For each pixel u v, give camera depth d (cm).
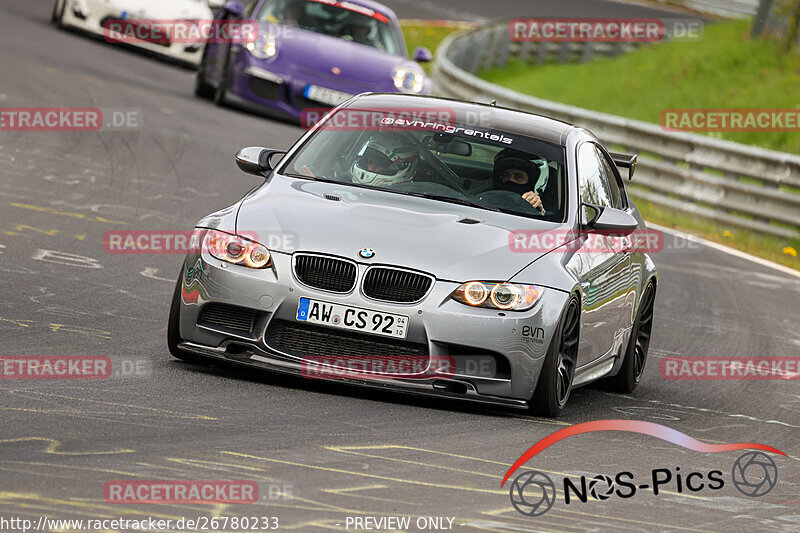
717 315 3738
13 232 3161
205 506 1401
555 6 14538
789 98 8975
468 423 2048
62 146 4412
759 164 5581
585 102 9569
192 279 2156
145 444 1636
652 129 5975
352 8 6009
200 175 4319
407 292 2083
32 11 8088
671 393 2722
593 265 2320
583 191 2459
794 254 5250
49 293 2638
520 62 11600
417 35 11969
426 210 2261
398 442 1838
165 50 7006
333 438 1805
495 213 2314
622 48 12012
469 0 14762
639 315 2717
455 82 7688
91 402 1836
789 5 9812
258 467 1592
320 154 2470
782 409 2644
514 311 2091
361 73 5662
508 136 2523
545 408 2155
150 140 4747
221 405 1925
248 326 2120
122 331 2403
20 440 1584
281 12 5878
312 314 2073
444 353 2077
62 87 5412
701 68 9931
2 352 2105
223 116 5588
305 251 2102
